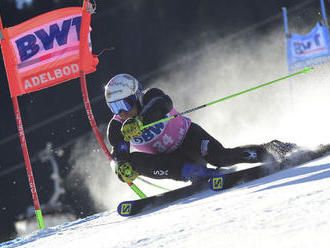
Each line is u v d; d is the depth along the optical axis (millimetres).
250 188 8461
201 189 10844
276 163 10102
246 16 61969
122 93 11453
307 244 4227
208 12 63312
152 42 61250
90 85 51469
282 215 5391
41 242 9609
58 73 14312
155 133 11945
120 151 11578
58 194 35281
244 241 4824
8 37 14320
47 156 42000
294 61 27203
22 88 14414
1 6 53438
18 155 43500
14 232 30188
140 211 10484
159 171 11766
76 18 14344
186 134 12406
